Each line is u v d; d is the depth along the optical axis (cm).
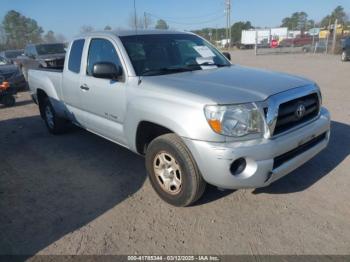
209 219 323
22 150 545
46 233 312
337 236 290
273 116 293
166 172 341
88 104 453
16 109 915
